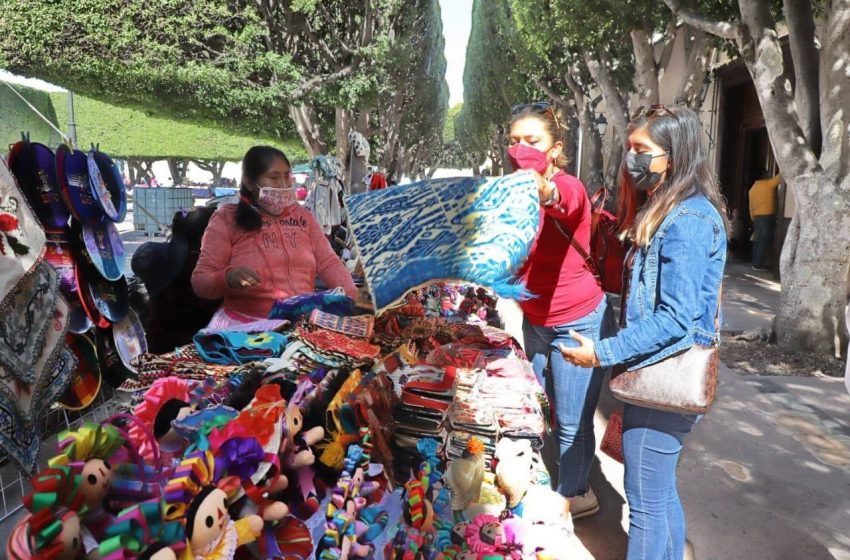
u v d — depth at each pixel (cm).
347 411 229
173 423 182
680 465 392
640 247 222
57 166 323
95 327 384
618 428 276
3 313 281
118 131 2906
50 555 119
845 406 496
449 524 251
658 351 213
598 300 298
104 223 359
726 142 1484
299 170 2794
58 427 400
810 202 615
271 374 232
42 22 1021
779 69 618
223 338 249
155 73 1107
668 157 215
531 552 258
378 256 233
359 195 260
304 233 314
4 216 279
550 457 423
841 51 584
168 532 137
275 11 1334
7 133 943
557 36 1080
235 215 297
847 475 381
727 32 662
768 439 433
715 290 212
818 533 318
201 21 1144
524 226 240
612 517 336
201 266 290
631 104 1830
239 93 1220
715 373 214
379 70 1430
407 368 293
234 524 155
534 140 273
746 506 344
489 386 291
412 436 270
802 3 635
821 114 614
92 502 135
